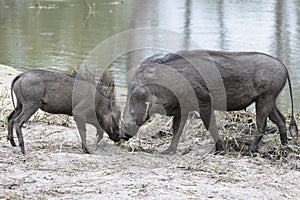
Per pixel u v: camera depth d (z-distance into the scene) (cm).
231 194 1000
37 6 4359
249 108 1781
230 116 1544
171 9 4175
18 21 3722
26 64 2528
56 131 1448
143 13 3978
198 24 3506
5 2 4612
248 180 1097
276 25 3491
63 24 3597
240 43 2948
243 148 1342
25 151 1263
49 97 1265
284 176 1129
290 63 2541
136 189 1010
